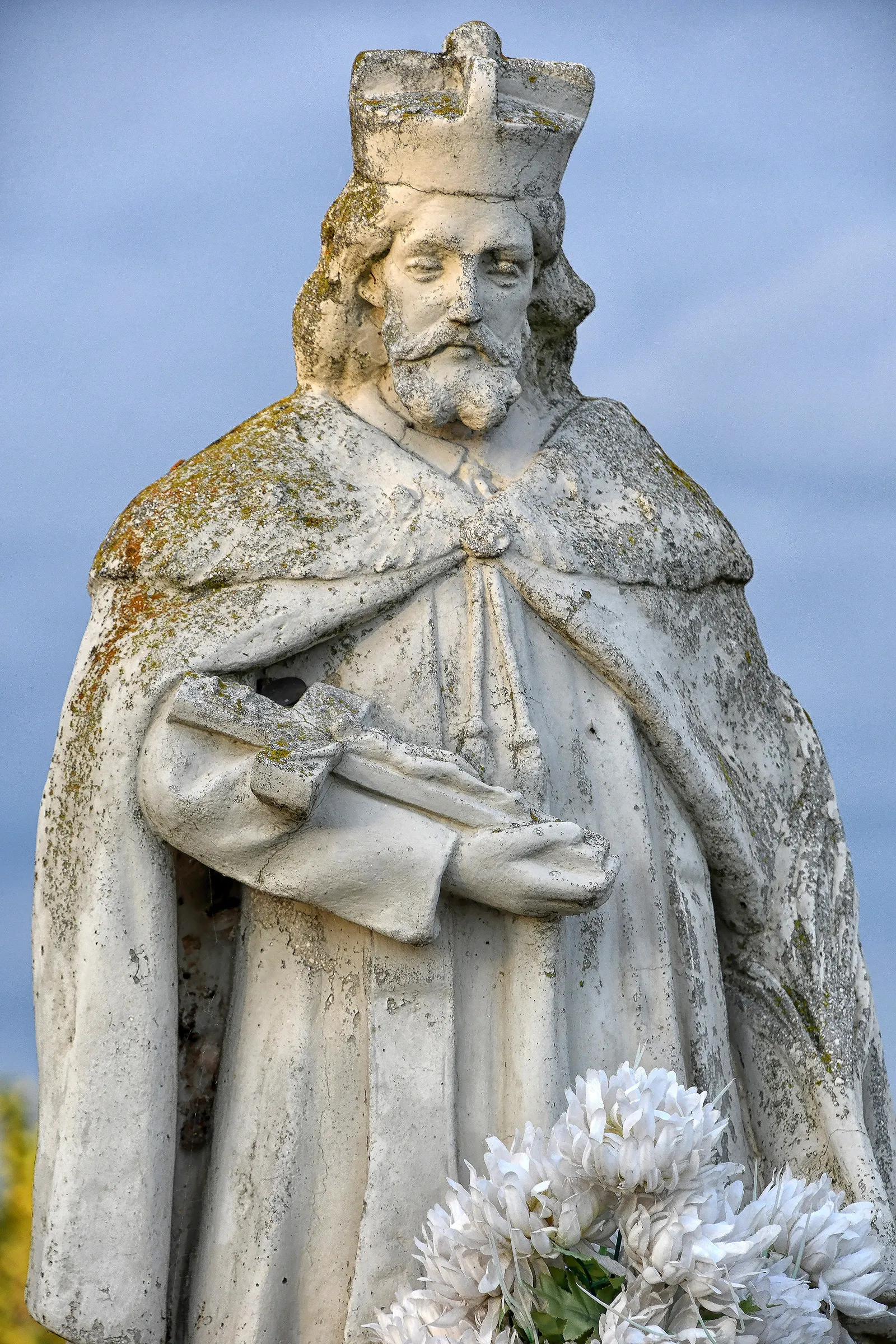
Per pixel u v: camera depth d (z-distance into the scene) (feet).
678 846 21.98
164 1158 20.51
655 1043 21.27
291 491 21.62
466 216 21.40
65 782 21.09
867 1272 20.07
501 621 21.36
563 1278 18.72
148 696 20.59
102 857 20.66
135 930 20.61
